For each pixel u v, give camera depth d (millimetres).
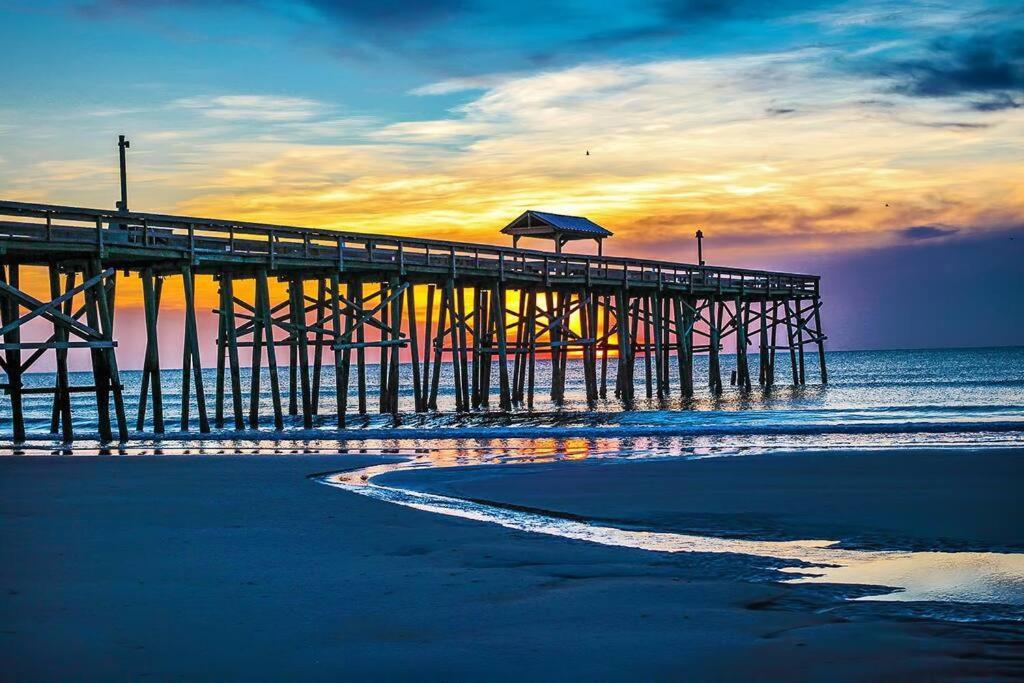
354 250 32656
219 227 28578
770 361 62188
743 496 15375
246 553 11406
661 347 50781
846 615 8625
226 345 34219
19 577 10281
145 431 33969
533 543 11883
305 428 32312
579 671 7324
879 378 92062
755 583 9805
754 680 7078
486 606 9062
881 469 17969
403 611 8930
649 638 8047
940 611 8742
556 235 49031
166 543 12008
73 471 19500
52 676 7309
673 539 12227
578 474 18359
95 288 27047
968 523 12875
